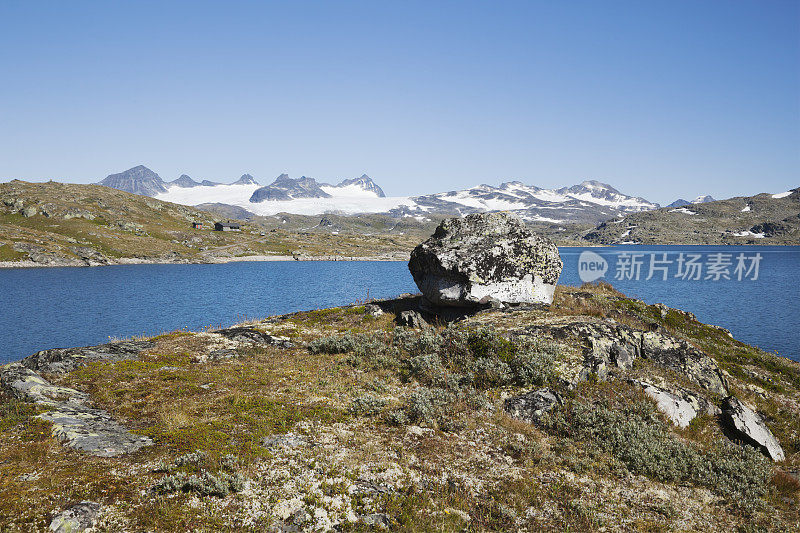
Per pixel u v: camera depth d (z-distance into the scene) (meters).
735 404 19.09
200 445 12.33
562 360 19.83
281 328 29.62
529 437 15.47
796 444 18.73
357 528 9.66
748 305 87.00
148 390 16.92
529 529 10.74
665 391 19.31
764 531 12.15
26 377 16.45
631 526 11.56
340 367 21.11
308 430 14.09
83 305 93.31
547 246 30.62
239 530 9.25
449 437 14.67
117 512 9.28
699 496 13.64
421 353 22.30
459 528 10.26
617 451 15.12
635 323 27.31
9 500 9.14
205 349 23.67
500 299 29.44
